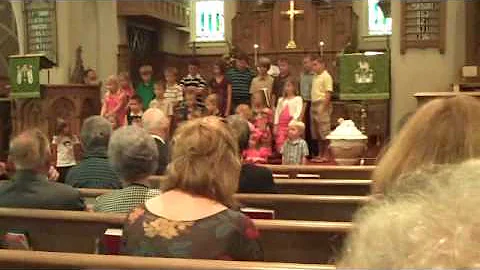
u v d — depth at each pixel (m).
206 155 2.40
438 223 0.65
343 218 3.59
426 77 10.09
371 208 0.74
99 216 2.89
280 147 9.30
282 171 5.72
